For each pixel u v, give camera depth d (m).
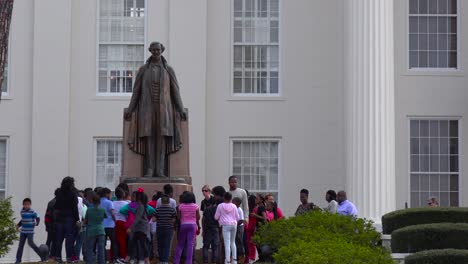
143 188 38.41
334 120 51.94
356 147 48.81
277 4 52.50
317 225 37.03
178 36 51.66
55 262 37.34
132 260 36.00
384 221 40.84
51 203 39.88
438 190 52.34
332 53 52.19
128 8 52.19
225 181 51.66
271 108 52.03
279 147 51.91
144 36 52.03
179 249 35.50
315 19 52.34
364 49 48.97
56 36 51.66
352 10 49.28
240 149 51.94
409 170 52.25
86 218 34.88
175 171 39.25
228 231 36.41
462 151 52.38
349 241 35.81
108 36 52.09
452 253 32.12
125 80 52.06
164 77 39.19
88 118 51.72
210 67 51.94
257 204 40.31
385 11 49.12
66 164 51.31
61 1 51.81
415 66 52.78
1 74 31.70
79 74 51.81
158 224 35.25
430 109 52.38
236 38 52.34
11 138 51.28
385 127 48.81
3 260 48.66
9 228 37.41
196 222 35.59
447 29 52.72
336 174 51.66
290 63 52.22
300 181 51.75
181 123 39.44
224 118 51.88
